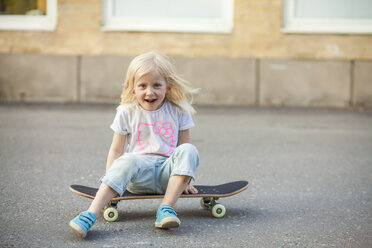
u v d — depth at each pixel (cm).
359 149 562
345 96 970
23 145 541
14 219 293
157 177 294
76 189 292
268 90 966
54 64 955
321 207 333
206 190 302
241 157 506
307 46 967
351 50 970
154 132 304
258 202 344
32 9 963
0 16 963
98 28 953
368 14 977
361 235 275
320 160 498
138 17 964
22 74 958
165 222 268
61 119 742
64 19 952
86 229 259
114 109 871
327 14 978
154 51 307
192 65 955
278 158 504
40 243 253
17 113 793
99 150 524
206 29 956
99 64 954
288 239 267
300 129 699
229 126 712
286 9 973
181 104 310
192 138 612
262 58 963
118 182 275
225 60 958
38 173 418
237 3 955
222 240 263
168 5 966
